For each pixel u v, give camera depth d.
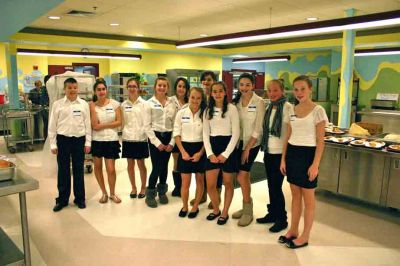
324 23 5.23
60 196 3.97
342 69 6.18
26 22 5.76
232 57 13.69
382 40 7.82
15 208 4.02
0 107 8.83
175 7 6.19
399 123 7.82
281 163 3.13
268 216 3.61
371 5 5.97
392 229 3.54
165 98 4.05
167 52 11.83
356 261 2.88
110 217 3.75
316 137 2.85
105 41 9.47
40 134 8.24
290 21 7.50
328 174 4.44
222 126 3.37
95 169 4.13
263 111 3.39
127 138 4.15
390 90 9.50
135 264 2.79
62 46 10.00
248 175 3.49
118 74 9.69
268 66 13.36
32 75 10.79
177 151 4.15
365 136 4.54
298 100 2.97
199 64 13.02
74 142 3.88
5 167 2.35
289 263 2.83
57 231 3.39
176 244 3.14
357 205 4.25
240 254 2.96
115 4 6.00
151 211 3.92
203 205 4.12
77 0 5.69
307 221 3.05
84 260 2.84
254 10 6.41
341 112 6.26
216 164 3.43
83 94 5.42
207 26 8.21
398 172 3.79
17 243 3.12
